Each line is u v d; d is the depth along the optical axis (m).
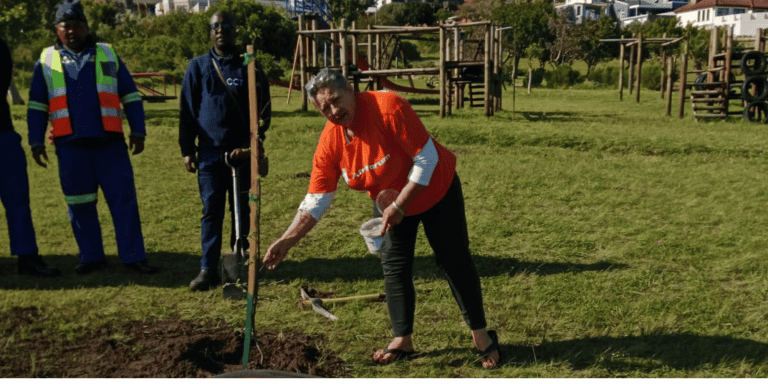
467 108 20.62
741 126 14.95
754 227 5.68
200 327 3.54
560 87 42.16
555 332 3.47
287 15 54.59
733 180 7.96
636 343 3.30
